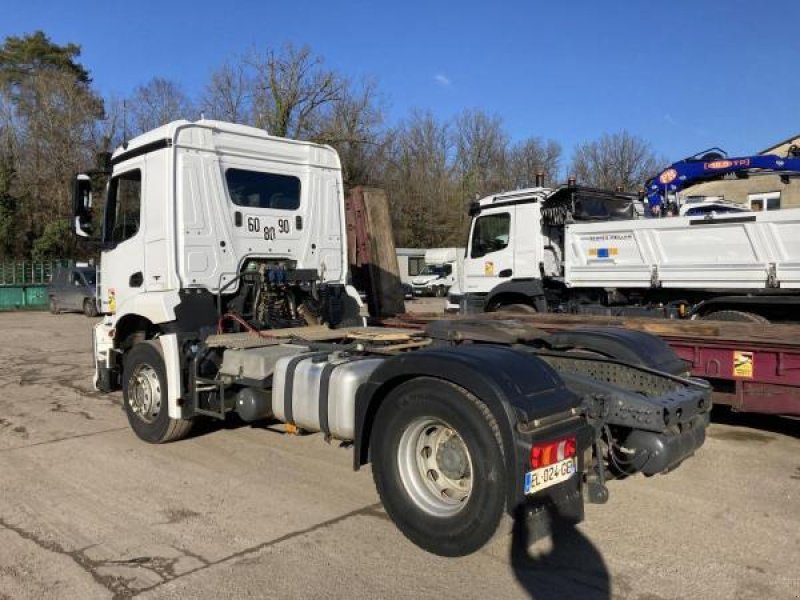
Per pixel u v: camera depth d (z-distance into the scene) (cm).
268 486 520
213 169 655
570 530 430
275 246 701
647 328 656
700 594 349
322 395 470
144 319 694
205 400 596
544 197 1096
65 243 3719
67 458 602
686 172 1247
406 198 5050
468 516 369
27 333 1823
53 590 359
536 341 540
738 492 500
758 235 866
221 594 353
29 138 4188
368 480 533
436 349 404
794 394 561
